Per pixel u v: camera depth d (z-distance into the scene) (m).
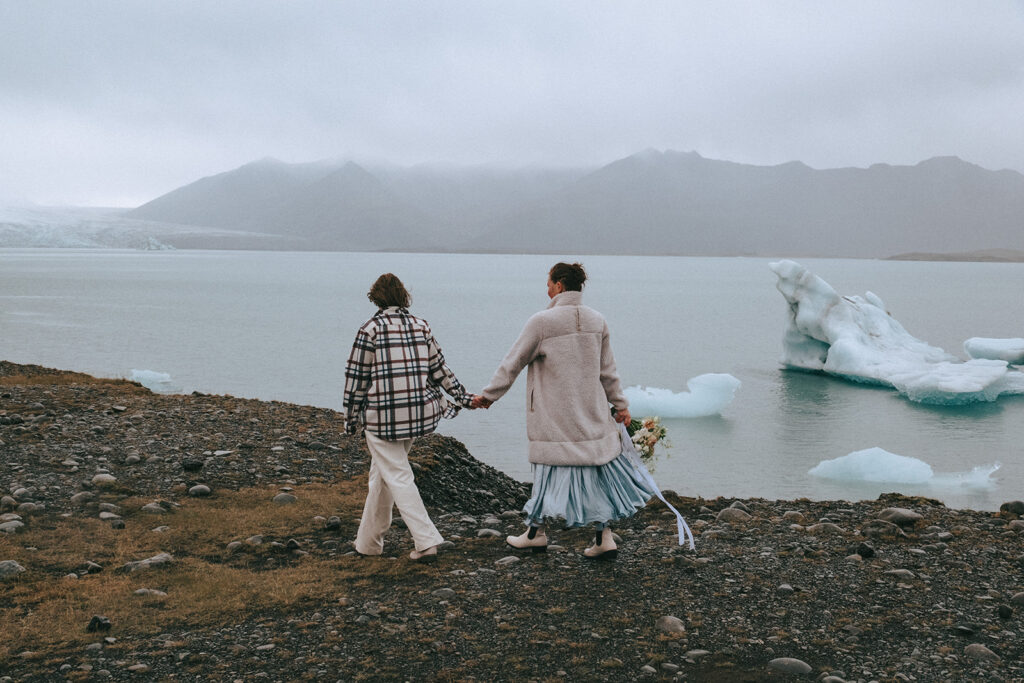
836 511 7.18
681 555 5.62
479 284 178.75
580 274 5.03
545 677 3.78
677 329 81.06
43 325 67.56
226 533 6.05
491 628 4.36
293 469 8.27
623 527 6.50
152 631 4.25
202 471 7.88
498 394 5.02
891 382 42.50
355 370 5.07
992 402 40.47
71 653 3.96
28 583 4.84
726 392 36.16
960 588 5.04
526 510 5.17
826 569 5.37
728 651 4.09
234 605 4.63
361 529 5.55
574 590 4.95
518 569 5.33
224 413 10.99
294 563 5.43
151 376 39.91
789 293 51.75
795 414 36.72
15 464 7.59
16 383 14.56
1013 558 5.61
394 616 4.50
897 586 5.05
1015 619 4.54
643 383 46.78
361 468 8.62
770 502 7.66
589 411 4.98
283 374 43.56
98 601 4.59
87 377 16.55
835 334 49.09
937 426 34.28
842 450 28.81
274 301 108.62
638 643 4.18
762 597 4.86
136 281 155.12
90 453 8.23
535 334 4.92
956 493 21.97
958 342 74.44
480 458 24.23
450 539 6.06
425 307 102.12
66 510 6.38
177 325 71.38
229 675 3.76
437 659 3.97
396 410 5.05
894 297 152.62
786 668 3.87
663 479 23.73
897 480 23.36
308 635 4.25
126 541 5.71
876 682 3.73
